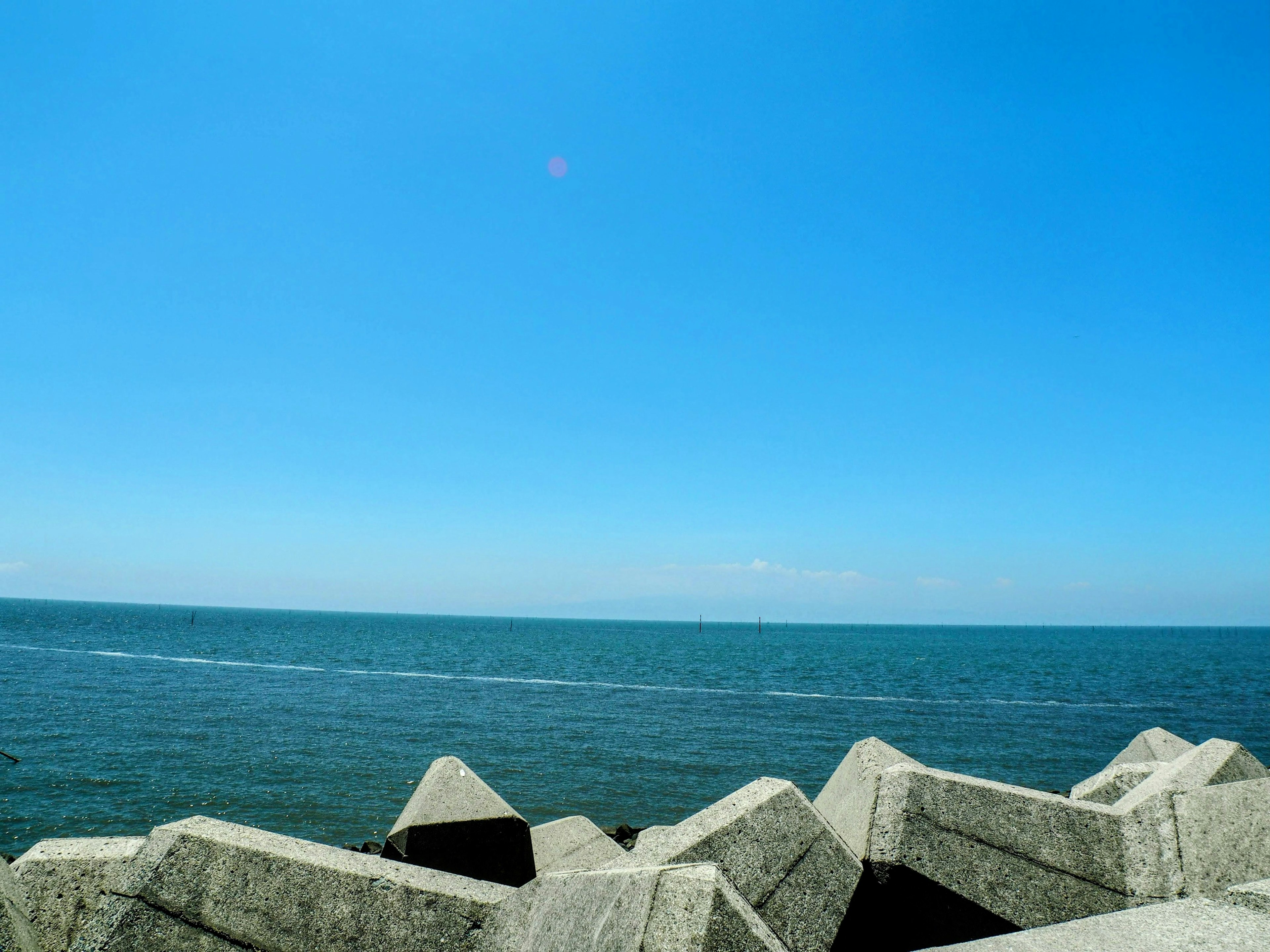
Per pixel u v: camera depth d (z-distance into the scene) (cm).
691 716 3741
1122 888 419
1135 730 3481
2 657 5991
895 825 446
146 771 2223
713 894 277
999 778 2467
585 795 2119
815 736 3159
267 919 351
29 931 349
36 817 1798
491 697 4438
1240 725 3672
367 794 2053
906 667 7906
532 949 323
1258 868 407
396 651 8938
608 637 15950
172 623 15475
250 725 3097
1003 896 425
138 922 341
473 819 627
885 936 436
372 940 353
